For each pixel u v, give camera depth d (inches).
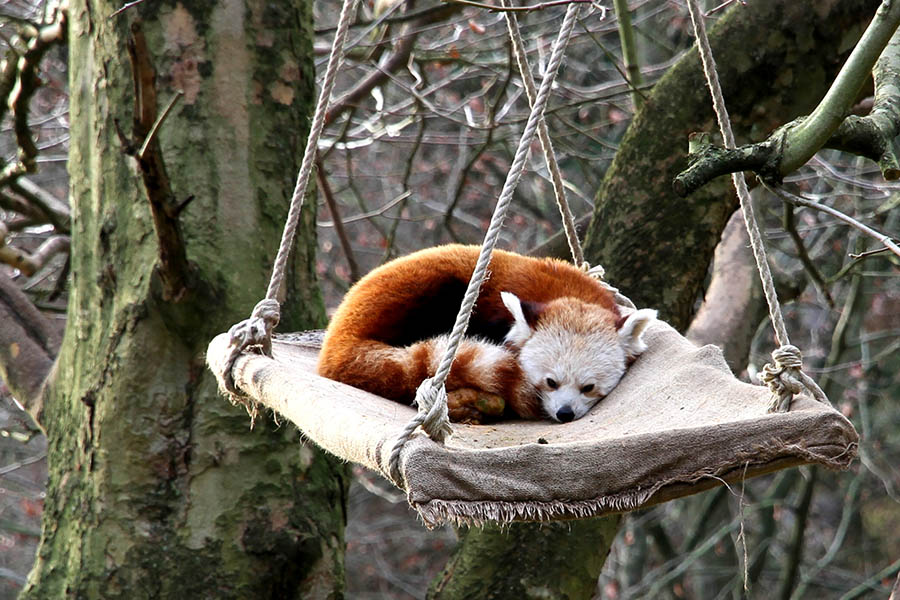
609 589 746.2
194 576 366.6
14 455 832.9
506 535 419.2
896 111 251.0
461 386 270.8
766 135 427.8
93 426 381.7
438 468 177.2
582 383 281.1
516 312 294.4
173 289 359.9
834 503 943.7
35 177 777.6
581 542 418.0
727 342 436.5
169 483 374.0
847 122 240.4
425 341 275.4
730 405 231.1
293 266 398.3
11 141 723.4
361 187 847.1
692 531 759.1
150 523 371.6
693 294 430.9
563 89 651.5
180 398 376.5
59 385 409.7
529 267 323.9
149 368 376.2
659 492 191.2
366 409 218.8
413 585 898.7
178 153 387.9
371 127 625.6
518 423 276.5
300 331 390.6
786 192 235.8
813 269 473.7
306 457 388.8
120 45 391.2
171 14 390.6
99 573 370.0
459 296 308.2
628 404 265.3
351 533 887.7
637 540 809.5
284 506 379.2
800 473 803.4
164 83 390.0
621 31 502.9
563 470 184.4
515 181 215.0
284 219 398.9
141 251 381.4
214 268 379.6
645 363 293.3
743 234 476.7
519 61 319.0
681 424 230.7
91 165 399.5
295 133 406.6
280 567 374.3
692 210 425.7
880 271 747.4
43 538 393.4
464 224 826.2
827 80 425.4
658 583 684.1
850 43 420.5
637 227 429.1
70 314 408.2
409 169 597.6
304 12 414.9
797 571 773.3
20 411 660.7
